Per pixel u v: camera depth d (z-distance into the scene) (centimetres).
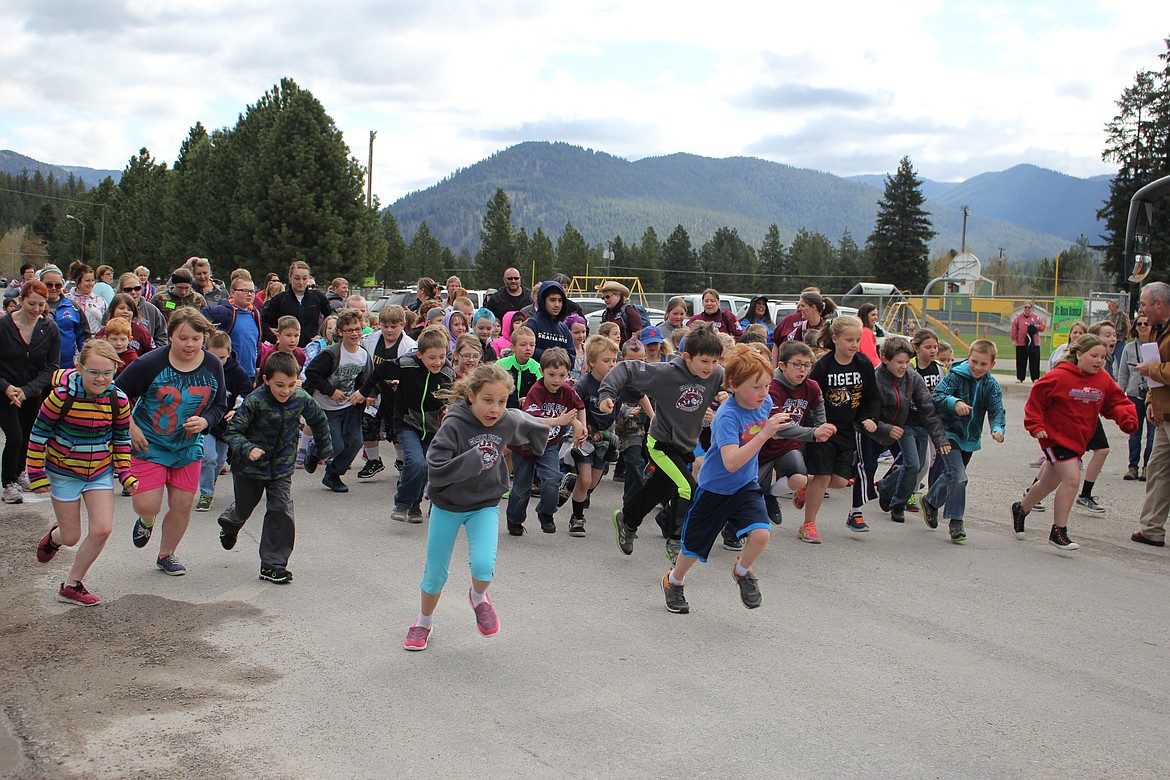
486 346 1073
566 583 646
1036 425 772
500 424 510
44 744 390
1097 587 670
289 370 612
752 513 552
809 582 664
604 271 8725
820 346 994
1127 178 5306
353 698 442
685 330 1127
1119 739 423
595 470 807
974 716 443
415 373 798
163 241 5638
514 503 782
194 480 632
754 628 559
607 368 800
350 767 375
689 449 684
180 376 613
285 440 629
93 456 564
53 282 976
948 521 855
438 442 493
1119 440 1455
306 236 4609
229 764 376
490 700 443
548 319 1102
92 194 9200
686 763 384
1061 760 400
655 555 734
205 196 4900
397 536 759
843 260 10125
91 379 549
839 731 420
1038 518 905
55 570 638
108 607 565
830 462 773
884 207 8875
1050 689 480
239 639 517
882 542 793
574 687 461
